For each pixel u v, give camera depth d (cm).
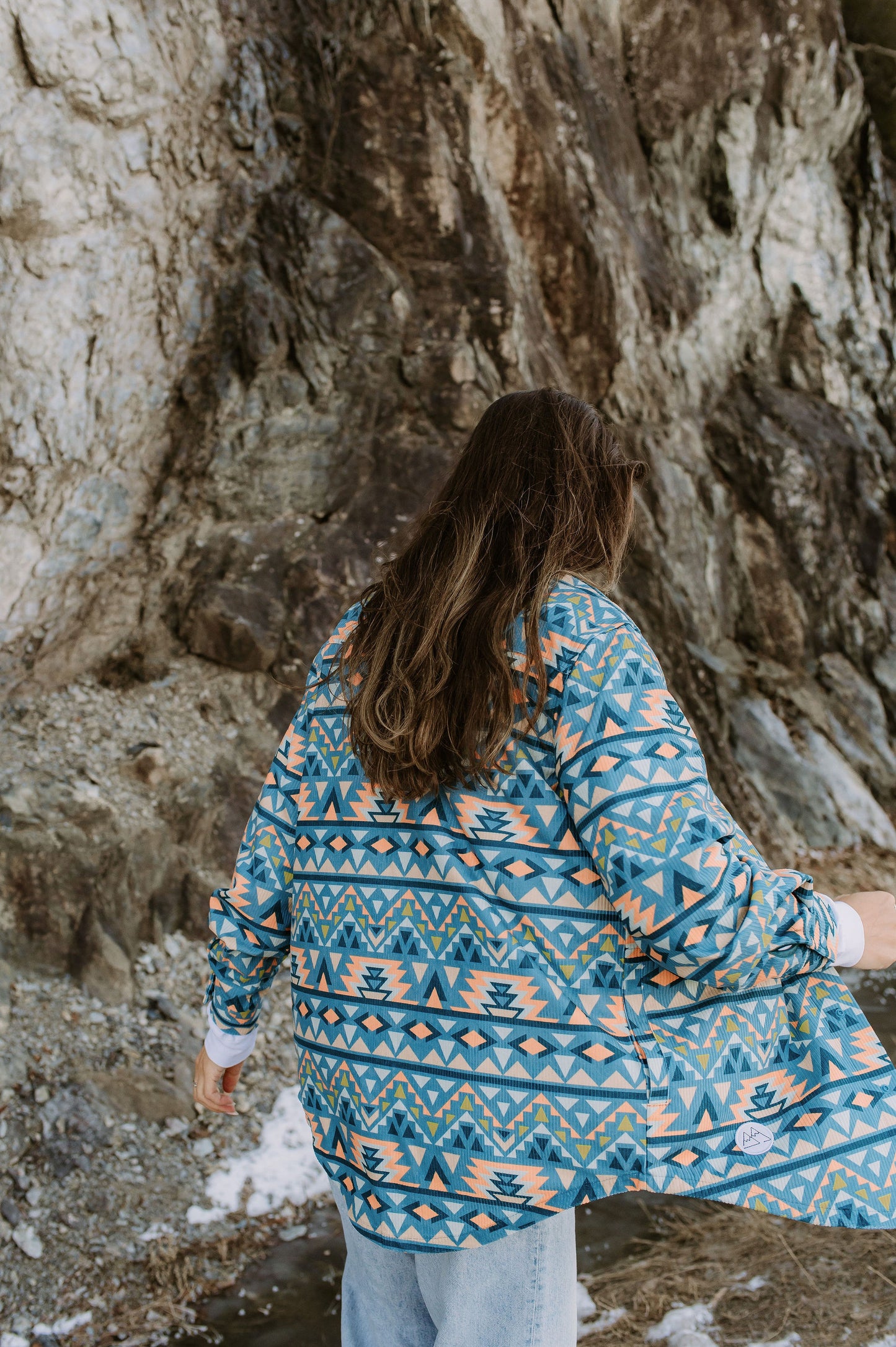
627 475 121
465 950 100
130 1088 247
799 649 550
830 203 623
